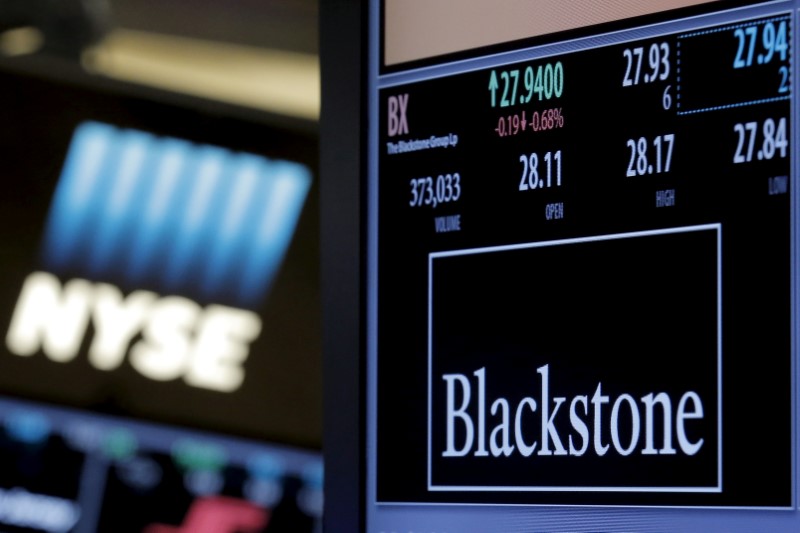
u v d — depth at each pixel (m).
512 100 1.59
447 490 1.58
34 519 5.70
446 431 1.59
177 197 6.09
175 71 6.13
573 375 1.51
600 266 1.51
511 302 1.56
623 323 1.49
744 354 1.40
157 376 5.88
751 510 1.38
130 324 5.95
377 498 1.62
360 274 1.65
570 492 1.50
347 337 1.65
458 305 1.60
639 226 1.49
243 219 6.06
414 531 1.59
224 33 5.88
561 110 1.56
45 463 5.76
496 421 1.56
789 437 1.36
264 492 5.75
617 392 1.48
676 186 1.47
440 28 1.65
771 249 1.40
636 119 1.50
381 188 1.66
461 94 1.63
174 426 5.82
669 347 1.45
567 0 1.57
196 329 5.94
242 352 5.91
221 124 6.12
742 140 1.43
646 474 1.45
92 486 5.73
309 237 6.04
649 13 1.51
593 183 1.52
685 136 1.47
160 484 5.76
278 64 6.02
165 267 6.02
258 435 5.81
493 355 1.57
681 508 1.42
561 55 1.56
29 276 5.99
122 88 6.12
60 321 5.94
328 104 1.69
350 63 1.68
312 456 5.79
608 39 1.53
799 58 1.40
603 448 1.48
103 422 5.80
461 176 1.61
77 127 6.11
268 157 6.11
